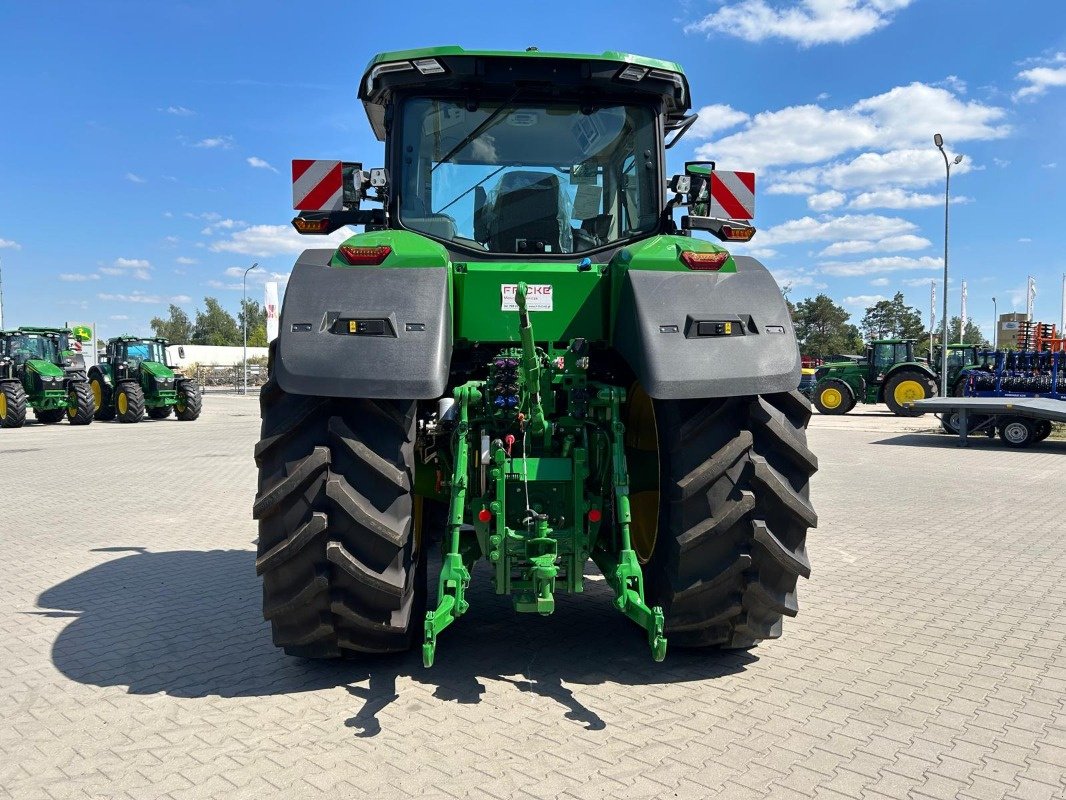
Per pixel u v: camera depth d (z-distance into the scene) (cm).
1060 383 1612
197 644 393
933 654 375
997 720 303
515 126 394
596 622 419
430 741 284
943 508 784
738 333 317
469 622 419
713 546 316
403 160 391
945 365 2114
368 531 307
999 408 1367
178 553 604
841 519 724
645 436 377
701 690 330
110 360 2311
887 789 252
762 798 246
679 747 280
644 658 367
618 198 401
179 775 262
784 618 428
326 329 306
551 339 353
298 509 307
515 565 330
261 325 10194
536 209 394
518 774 261
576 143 396
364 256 325
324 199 410
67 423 2250
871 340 2312
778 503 316
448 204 391
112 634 410
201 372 5341
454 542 310
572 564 332
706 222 420
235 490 936
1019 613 439
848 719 303
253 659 370
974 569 538
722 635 348
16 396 2003
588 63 379
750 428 319
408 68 376
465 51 371
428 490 374
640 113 402
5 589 501
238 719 304
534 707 313
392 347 300
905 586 495
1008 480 986
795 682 340
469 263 355
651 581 346
